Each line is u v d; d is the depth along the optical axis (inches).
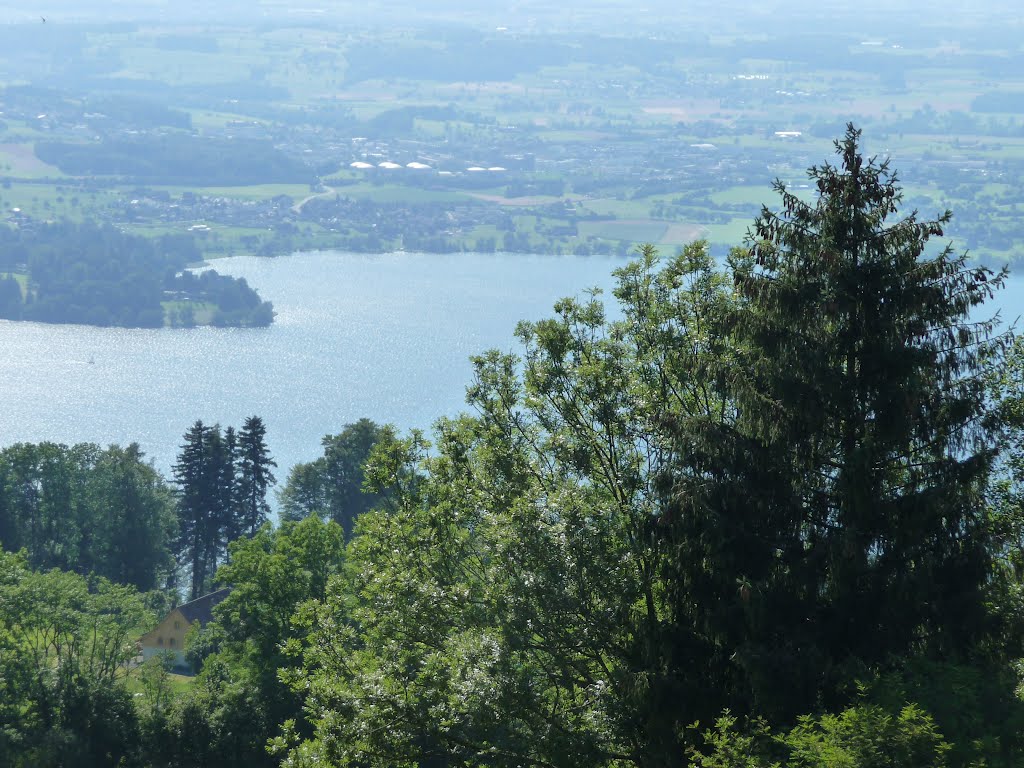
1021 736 1315.2
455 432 2116.1
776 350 1669.5
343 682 1940.2
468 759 1873.8
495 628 1881.2
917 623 1555.1
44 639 4913.9
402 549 2055.9
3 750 4320.9
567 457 1978.3
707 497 1638.8
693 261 2034.9
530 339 2130.9
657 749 1683.1
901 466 1674.5
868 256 1674.5
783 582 1595.7
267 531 4475.9
